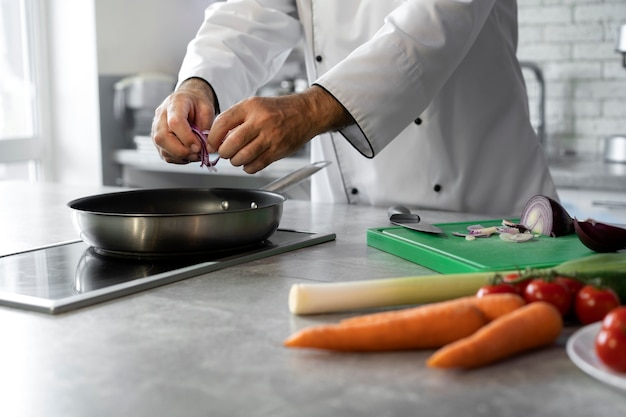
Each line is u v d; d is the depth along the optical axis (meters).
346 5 1.57
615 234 0.96
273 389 0.57
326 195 1.76
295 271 0.96
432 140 1.55
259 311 0.78
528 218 1.16
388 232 1.12
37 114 3.16
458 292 0.76
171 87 3.14
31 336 0.71
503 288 0.71
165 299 0.83
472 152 1.58
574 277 0.73
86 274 0.94
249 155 1.05
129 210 1.16
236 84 1.49
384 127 1.16
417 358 0.64
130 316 0.76
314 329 0.64
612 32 2.73
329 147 1.67
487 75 1.58
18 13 3.08
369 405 0.54
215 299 0.82
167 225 0.95
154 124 1.20
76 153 3.16
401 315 0.65
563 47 2.83
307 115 1.09
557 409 0.53
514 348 0.62
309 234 1.18
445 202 1.58
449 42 1.20
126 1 3.12
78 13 3.04
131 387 0.58
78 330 0.72
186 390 0.57
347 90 1.12
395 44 1.16
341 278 0.92
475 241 1.06
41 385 0.58
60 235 1.25
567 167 2.45
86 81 3.07
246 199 1.18
